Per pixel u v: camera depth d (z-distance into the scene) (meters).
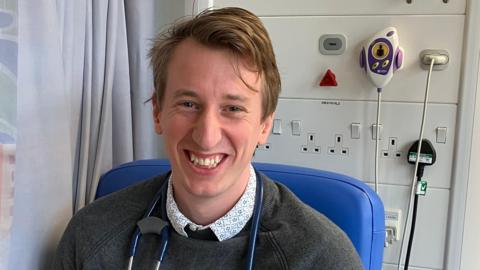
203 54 0.80
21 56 1.00
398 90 1.34
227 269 0.87
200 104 0.82
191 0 1.44
